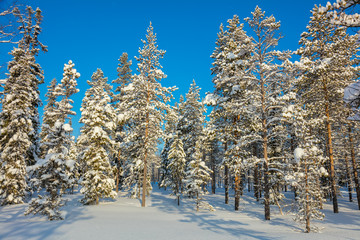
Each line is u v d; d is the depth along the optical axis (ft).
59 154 47.03
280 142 77.87
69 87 82.64
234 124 69.15
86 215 51.44
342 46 62.28
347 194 116.26
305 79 64.95
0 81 30.50
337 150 72.79
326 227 43.50
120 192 100.17
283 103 53.01
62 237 30.60
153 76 82.02
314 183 41.11
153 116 78.38
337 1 26.68
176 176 89.25
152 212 62.54
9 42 25.38
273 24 53.88
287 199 86.48
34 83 76.59
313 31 64.95
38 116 83.35
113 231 35.81
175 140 90.84
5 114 65.92
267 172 53.42
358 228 42.34
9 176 62.54
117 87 110.93
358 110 33.17
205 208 70.49
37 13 71.46
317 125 64.39
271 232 38.19
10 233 31.68
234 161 65.05
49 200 45.39
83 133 78.84
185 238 32.35
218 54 81.61
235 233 36.81
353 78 65.72
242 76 57.06
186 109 112.16
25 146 66.39
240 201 82.48
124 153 94.53
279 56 54.24
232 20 79.36
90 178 71.87
